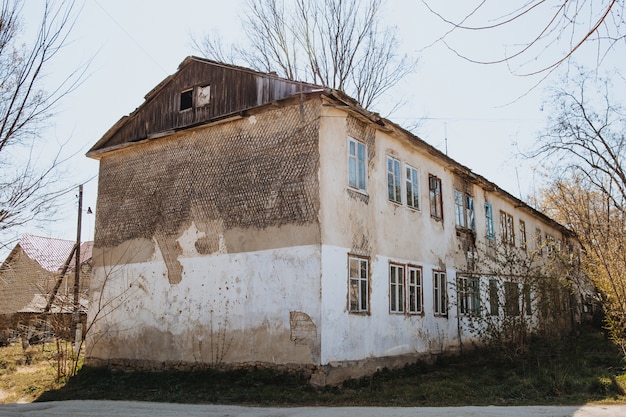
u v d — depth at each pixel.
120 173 15.91
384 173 14.07
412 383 11.94
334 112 12.38
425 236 15.74
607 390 10.63
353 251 12.29
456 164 17.72
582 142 15.65
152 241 14.50
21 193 9.34
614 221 14.52
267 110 12.85
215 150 13.70
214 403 10.02
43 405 10.10
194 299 13.21
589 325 26.20
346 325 11.67
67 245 30.91
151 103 15.57
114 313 14.91
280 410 8.80
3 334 24.06
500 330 15.87
